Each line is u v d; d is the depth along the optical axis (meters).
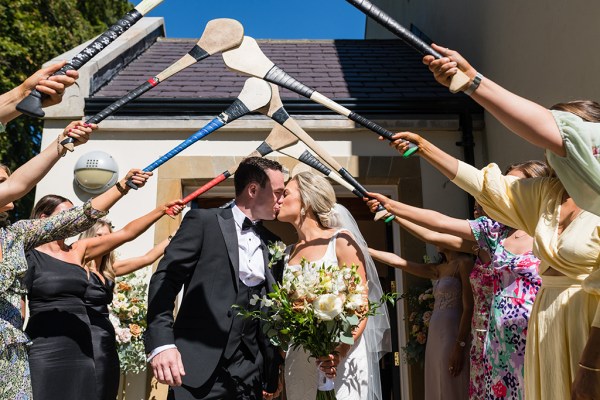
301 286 2.33
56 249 3.01
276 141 3.14
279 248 2.53
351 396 2.59
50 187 4.88
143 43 6.94
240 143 5.06
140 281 4.68
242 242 2.53
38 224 2.34
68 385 2.76
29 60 9.98
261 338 2.51
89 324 2.96
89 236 3.55
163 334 2.23
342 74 6.20
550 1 3.98
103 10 12.84
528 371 1.97
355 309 2.39
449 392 3.79
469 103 5.18
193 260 2.42
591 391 1.64
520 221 2.06
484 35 5.50
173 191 4.93
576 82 3.58
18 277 2.29
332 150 5.08
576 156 1.58
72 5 11.15
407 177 5.03
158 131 5.05
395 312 4.95
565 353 1.82
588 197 1.64
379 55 7.26
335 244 2.71
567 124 1.58
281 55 7.09
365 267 2.81
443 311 3.98
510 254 2.84
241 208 2.59
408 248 4.86
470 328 3.75
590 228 1.83
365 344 2.75
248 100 2.91
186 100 5.06
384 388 5.38
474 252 3.40
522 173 2.90
